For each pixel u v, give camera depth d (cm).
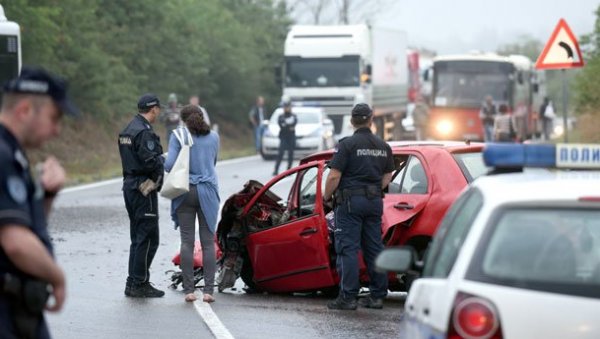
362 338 2448
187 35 12644
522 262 1355
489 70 10550
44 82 1256
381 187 2762
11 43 5550
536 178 1508
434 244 1627
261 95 14688
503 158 1584
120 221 4788
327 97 10706
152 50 11844
